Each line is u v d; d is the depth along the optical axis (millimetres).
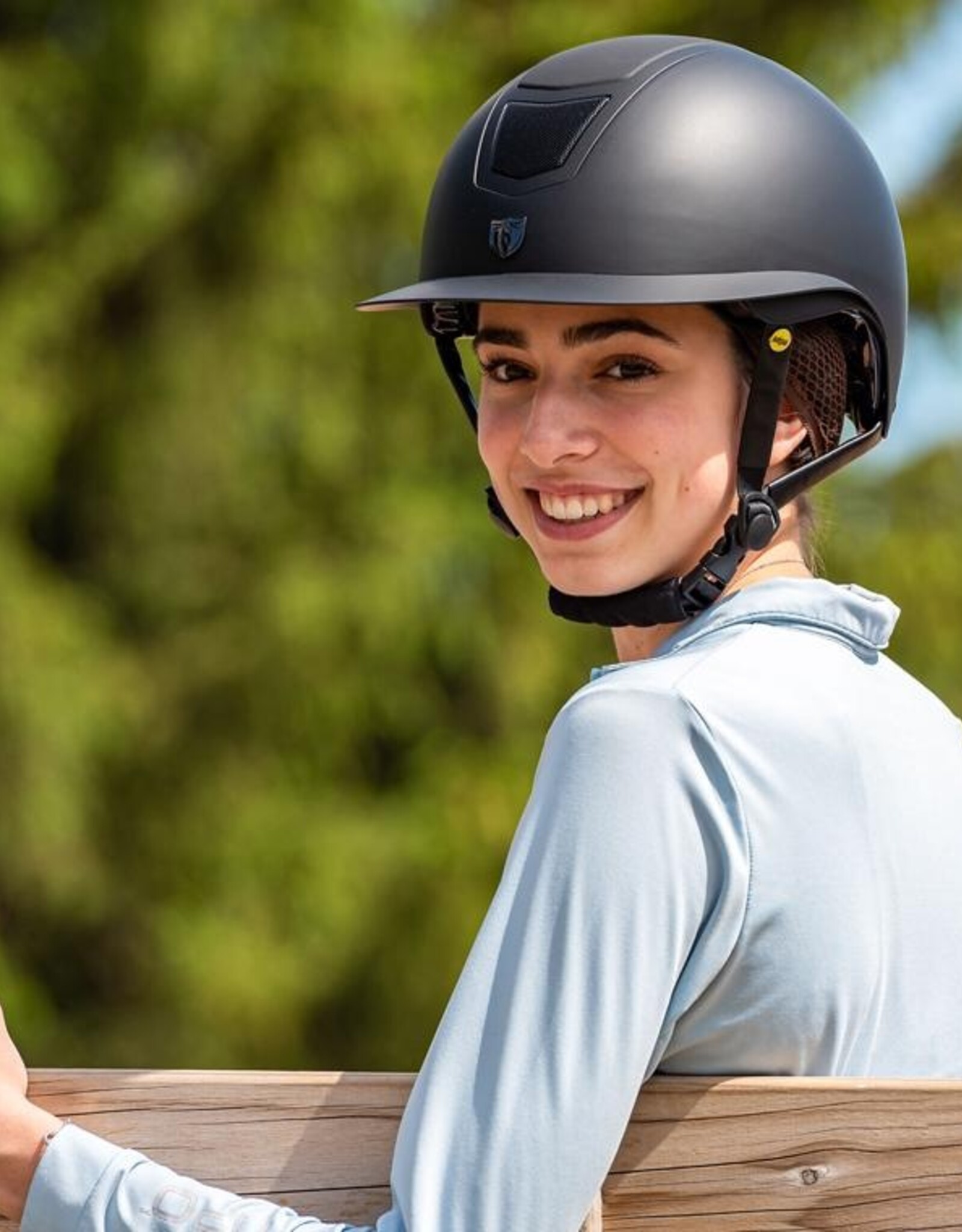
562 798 4508
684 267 4891
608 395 4902
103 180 22750
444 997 22766
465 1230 4391
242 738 22766
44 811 21719
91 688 22031
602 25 23578
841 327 5203
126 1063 22703
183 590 23125
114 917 22891
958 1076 4738
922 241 23859
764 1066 4648
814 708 4637
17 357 22203
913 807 4738
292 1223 4664
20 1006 22656
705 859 4441
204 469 22891
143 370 22688
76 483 23281
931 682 23531
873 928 4590
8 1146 4879
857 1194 4586
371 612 21969
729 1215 4641
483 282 4988
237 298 22562
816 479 5113
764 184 4988
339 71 22312
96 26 22906
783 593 4879
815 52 23156
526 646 22656
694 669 4594
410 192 22438
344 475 22766
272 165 22375
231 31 22438
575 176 4949
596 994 4406
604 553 4930
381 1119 5047
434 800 22812
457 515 22484
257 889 22656
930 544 23500
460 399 5812
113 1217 4723
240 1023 22484
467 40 23984
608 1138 4414
